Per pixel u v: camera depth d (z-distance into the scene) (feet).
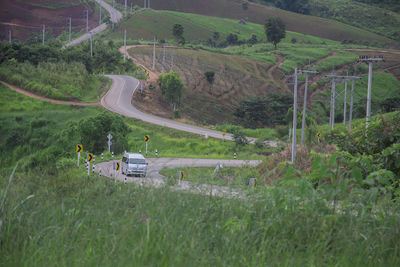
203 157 149.79
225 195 16.61
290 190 16.02
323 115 334.24
